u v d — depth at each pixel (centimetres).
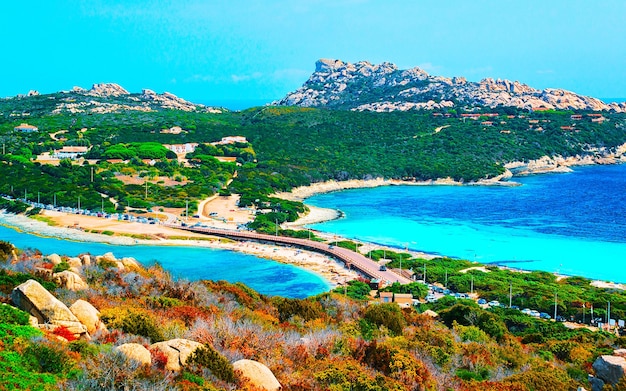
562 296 10669
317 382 2891
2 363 2408
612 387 3294
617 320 9712
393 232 18050
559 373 3688
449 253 15638
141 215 18825
